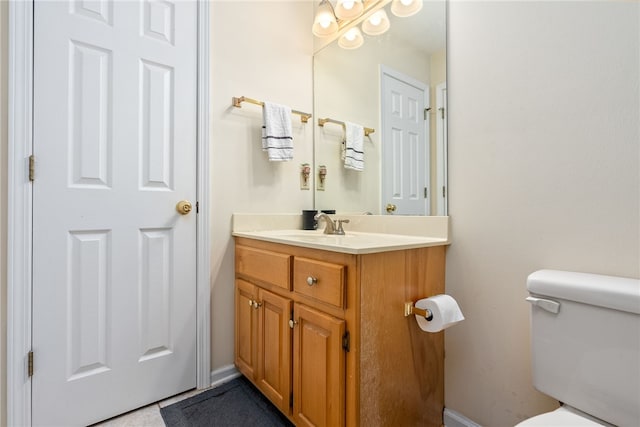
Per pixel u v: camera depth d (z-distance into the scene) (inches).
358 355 37.2
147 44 52.6
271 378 50.6
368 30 63.7
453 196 48.5
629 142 32.7
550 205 38.3
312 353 42.2
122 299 50.5
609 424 29.4
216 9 60.6
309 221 68.4
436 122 51.2
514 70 41.5
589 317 30.7
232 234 62.0
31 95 43.3
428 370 46.5
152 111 53.0
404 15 56.8
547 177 38.6
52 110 44.8
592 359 30.5
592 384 30.5
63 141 45.6
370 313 38.3
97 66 48.1
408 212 55.8
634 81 32.3
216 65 60.3
